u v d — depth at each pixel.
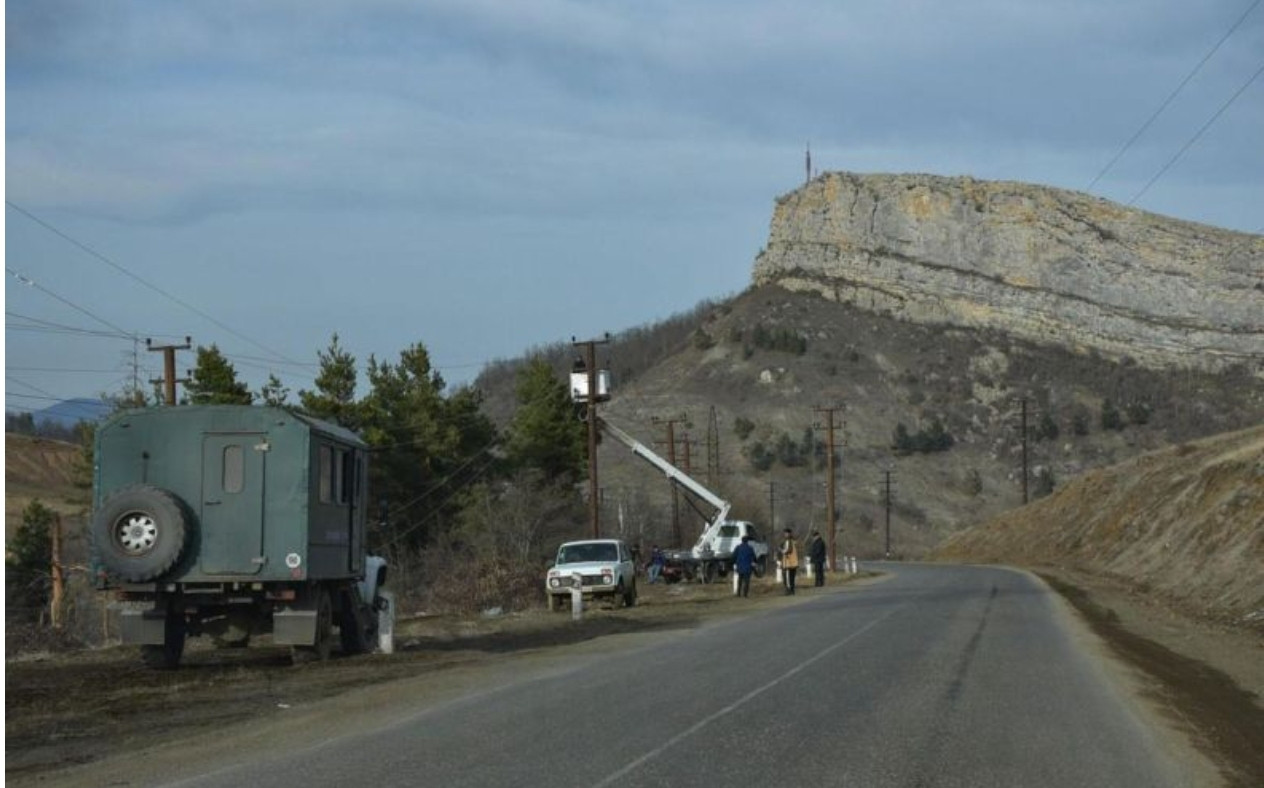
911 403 160.25
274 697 16.61
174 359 44.41
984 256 193.50
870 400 158.75
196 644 25.70
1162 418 154.88
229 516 20.06
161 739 13.26
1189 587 41.22
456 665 20.73
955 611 31.91
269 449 20.16
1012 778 10.74
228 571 19.97
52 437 86.00
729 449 139.62
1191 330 175.75
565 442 76.56
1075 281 187.25
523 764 11.12
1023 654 20.94
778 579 55.59
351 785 10.32
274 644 22.64
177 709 15.50
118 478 20.14
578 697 15.70
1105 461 144.38
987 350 178.50
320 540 20.89
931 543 125.06
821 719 13.64
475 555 58.56
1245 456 56.28
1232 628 28.97
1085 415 156.25
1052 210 194.12
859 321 185.25
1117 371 172.50
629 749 11.82
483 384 143.38
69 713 15.16
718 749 11.80
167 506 19.62
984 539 98.00
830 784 10.30
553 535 69.12
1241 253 178.62
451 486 68.25
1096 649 22.28
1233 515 47.28
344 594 23.28
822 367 166.12
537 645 25.20
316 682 18.33
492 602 44.06
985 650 21.56
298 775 10.80
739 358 168.50
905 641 23.22
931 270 193.00
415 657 22.38
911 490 136.62
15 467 77.19
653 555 62.84
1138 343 178.62
